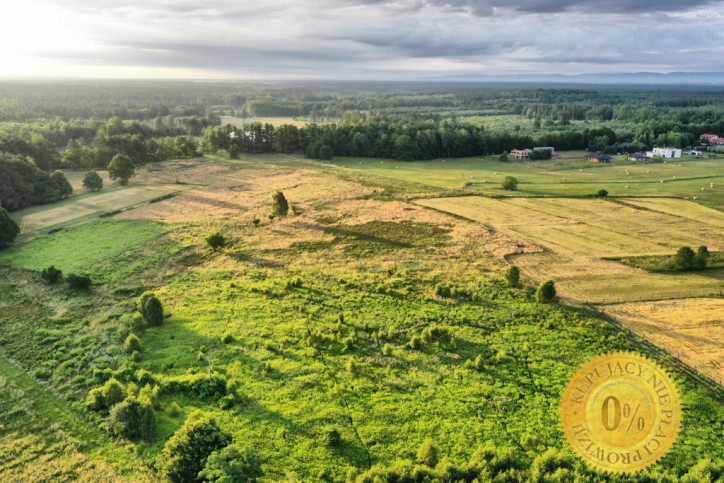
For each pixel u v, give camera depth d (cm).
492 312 5334
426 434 3459
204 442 3102
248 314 5384
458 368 4278
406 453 3278
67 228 8712
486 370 4234
